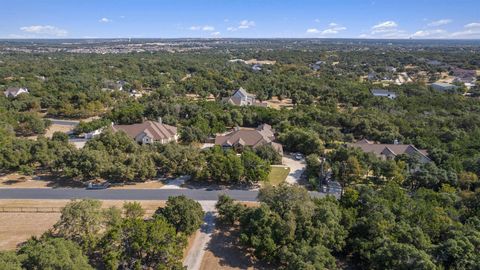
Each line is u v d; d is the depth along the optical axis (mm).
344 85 173250
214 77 194875
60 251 35844
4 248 49344
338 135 102625
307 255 42844
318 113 116438
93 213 46406
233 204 57969
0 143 79062
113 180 73812
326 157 83125
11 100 133250
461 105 134750
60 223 45562
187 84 173875
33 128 106062
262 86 171375
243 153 79438
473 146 88562
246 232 49844
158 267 42281
